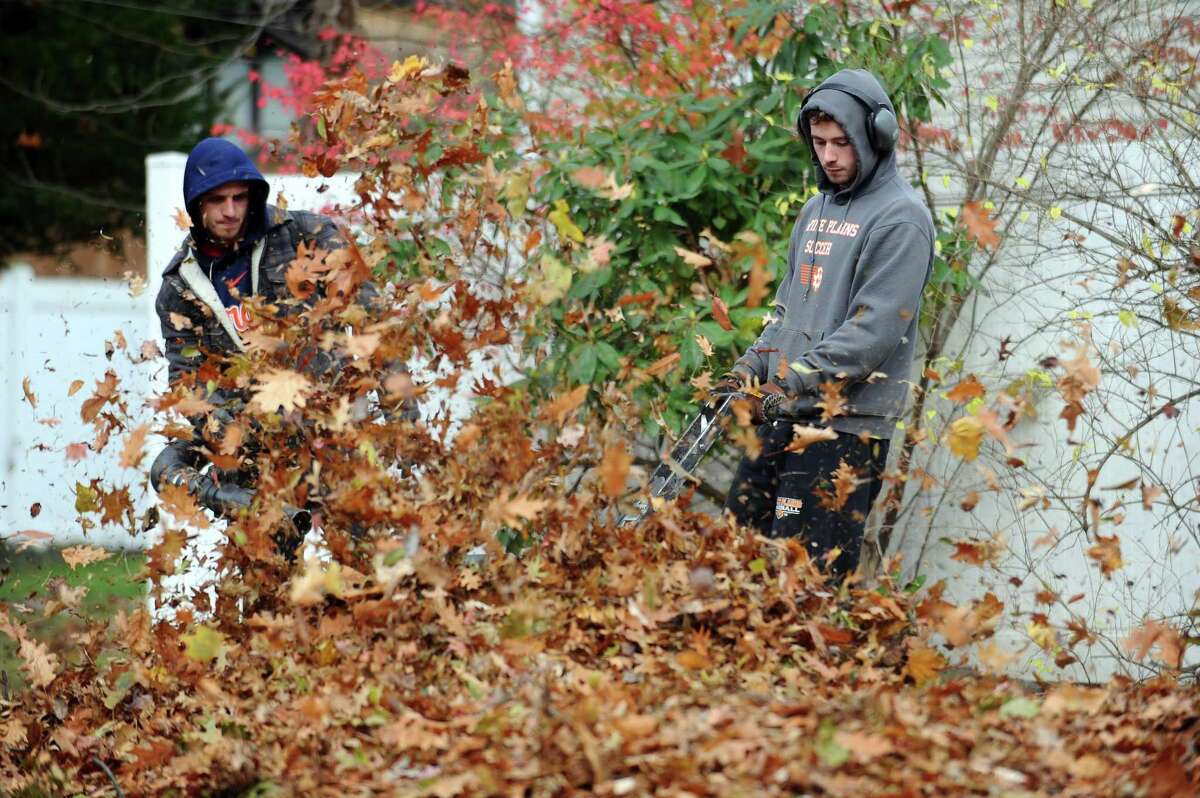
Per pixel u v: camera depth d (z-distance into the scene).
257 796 5.03
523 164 9.66
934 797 4.25
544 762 4.46
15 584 8.11
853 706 4.82
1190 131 8.08
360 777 4.78
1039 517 8.61
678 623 6.02
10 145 22.22
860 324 7.20
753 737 4.51
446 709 5.13
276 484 6.20
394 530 6.14
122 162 22.58
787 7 9.18
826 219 7.74
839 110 7.40
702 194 9.55
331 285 6.43
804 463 7.39
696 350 8.58
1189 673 6.75
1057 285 8.83
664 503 6.41
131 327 14.34
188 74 19.17
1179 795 4.43
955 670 6.73
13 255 23.38
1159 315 8.16
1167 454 8.25
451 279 6.74
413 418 6.53
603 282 9.00
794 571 6.09
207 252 7.61
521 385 8.96
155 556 6.38
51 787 6.07
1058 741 4.73
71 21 21.39
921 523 9.26
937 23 9.38
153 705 6.28
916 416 9.12
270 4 16.64
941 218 9.54
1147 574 8.29
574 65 11.24
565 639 5.74
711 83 10.36
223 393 7.09
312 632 5.93
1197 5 8.68
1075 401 5.80
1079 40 8.84
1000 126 9.11
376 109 6.79
